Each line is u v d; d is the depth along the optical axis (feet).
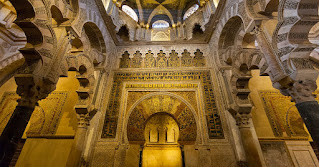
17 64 17.62
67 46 10.18
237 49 13.20
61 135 13.99
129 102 14.90
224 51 14.89
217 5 13.84
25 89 8.00
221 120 13.39
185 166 18.17
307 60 7.84
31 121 14.75
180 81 15.79
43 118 14.92
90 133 12.57
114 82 15.97
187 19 18.06
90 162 11.82
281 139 13.88
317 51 16.05
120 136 13.04
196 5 18.25
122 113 14.16
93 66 14.21
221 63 14.80
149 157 22.21
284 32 8.29
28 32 8.45
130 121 13.98
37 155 13.26
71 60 11.53
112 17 15.02
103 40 15.01
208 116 13.73
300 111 7.50
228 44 14.83
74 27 10.37
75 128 14.39
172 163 21.89
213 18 14.92
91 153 12.07
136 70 16.67
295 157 13.07
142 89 15.49
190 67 16.63
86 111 12.68
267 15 9.74
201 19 16.83
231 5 12.37
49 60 8.95
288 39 8.14
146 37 18.31
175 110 14.43
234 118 13.00
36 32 8.48
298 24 7.84
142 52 17.78
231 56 13.92
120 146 12.64
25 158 13.12
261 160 10.84
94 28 13.89
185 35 17.61
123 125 13.60
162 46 18.03
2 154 6.77
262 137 13.96
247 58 12.37
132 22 18.13
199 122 13.56
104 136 13.05
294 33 8.11
